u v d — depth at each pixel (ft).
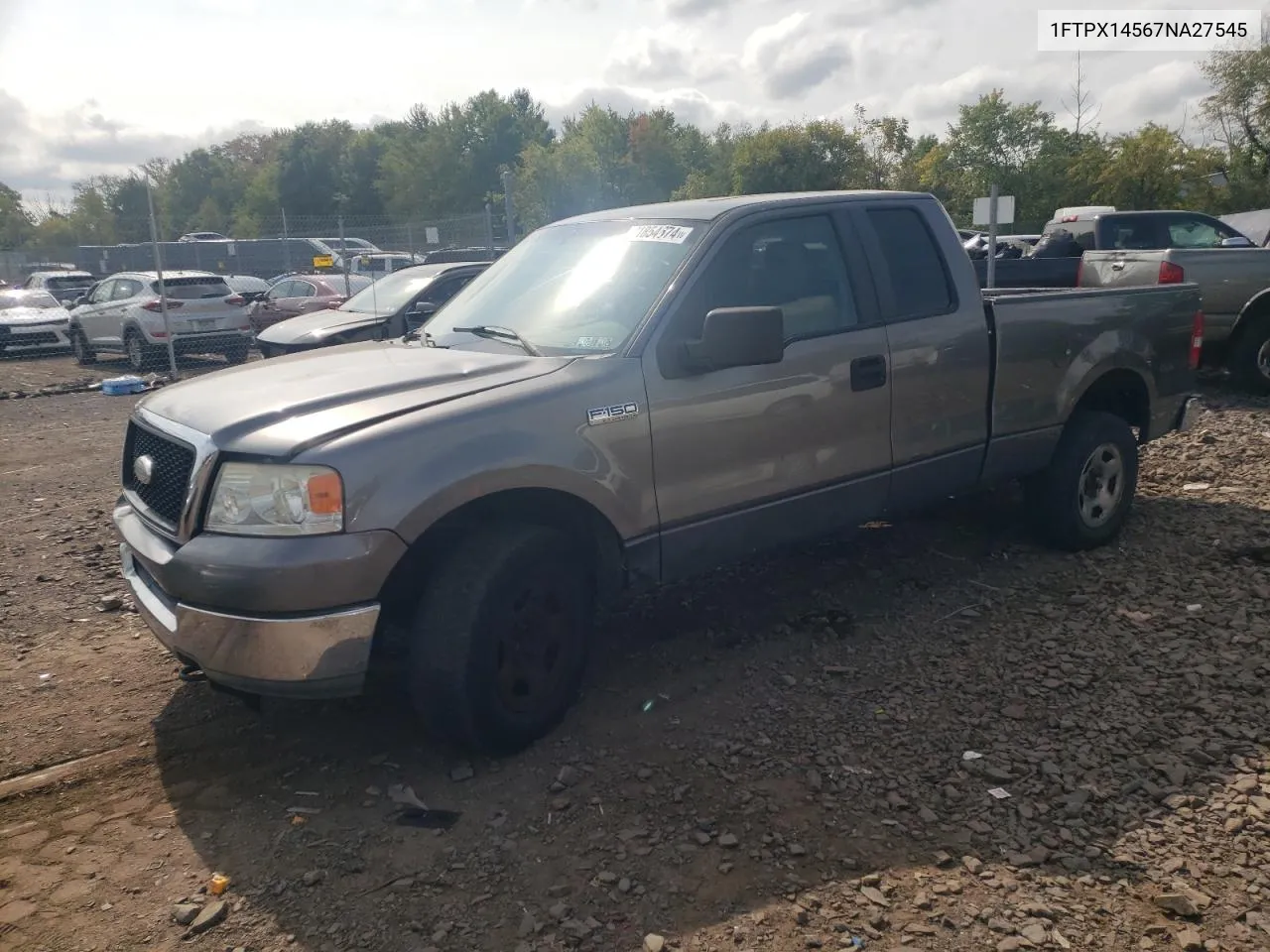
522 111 278.87
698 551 12.98
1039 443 16.74
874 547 18.44
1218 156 133.80
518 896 9.23
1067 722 11.88
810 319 13.91
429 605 10.82
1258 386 30.81
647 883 9.34
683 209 14.24
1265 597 15.16
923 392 14.99
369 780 11.34
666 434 12.36
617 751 11.69
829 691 12.98
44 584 18.19
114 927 9.09
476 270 38.04
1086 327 17.16
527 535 11.22
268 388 11.84
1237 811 10.07
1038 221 149.07
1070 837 9.80
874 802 10.48
